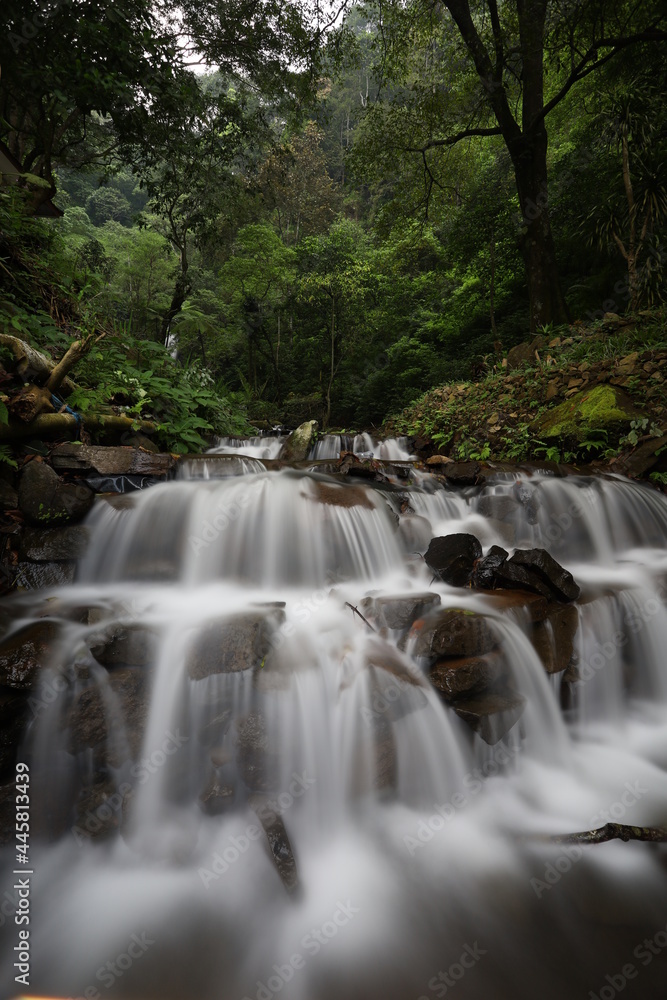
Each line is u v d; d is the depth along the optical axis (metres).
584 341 9.41
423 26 13.99
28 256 6.93
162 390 6.67
